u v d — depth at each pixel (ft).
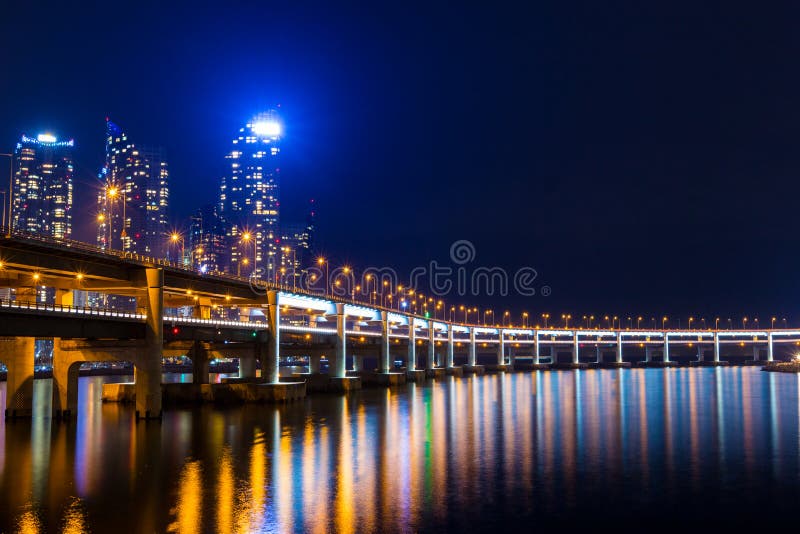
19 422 323.78
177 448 267.39
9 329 263.70
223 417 365.61
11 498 192.95
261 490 202.28
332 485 208.33
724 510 183.83
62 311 287.28
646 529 169.68
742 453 258.16
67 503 188.44
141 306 392.88
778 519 176.86
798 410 405.39
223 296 429.79
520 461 243.81
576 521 174.60
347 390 561.84
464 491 201.36
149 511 180.96
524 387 626.23
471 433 310.24
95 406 416.05
